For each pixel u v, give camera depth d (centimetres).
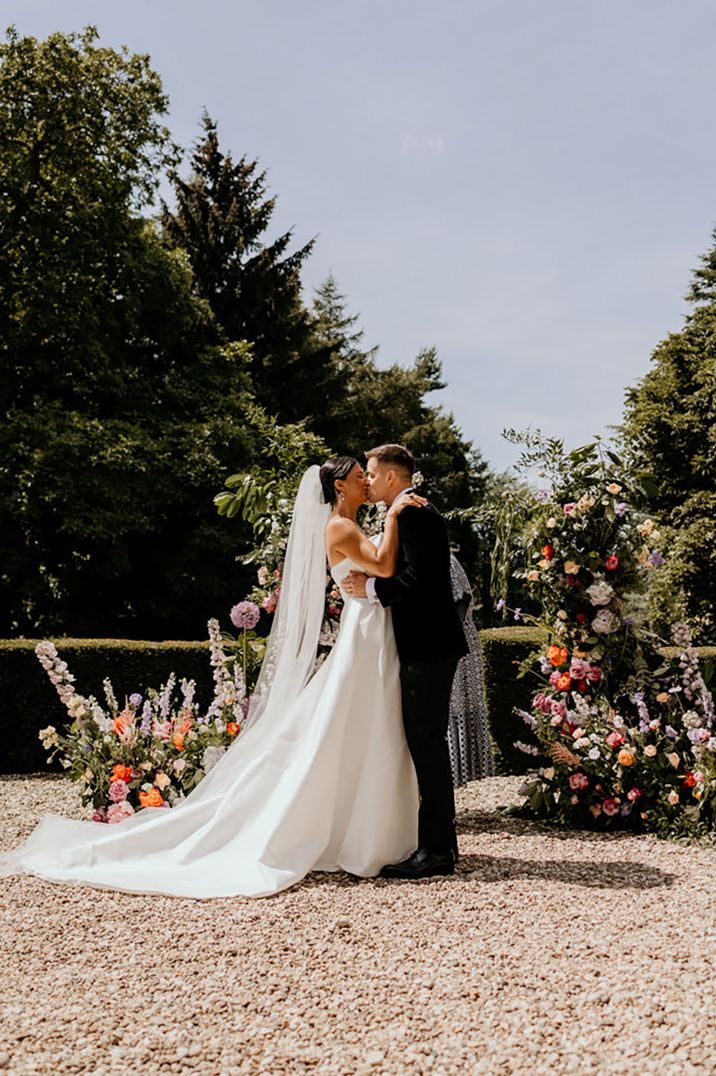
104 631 1847
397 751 444
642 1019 261
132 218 1869
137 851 449
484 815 582
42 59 1716
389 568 450
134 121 1805
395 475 473
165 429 1745
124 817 507
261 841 431
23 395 1717
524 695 760
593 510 561
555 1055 241
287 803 432
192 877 418
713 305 2388
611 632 552
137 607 1873
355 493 480
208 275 2364
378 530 581
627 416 2202
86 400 1742
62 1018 270
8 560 1616
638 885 407
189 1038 257
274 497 630
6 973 311
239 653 611
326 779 437
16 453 1562
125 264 1781
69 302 1677
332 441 2433
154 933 351
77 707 547
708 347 2145
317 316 3650
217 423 1789
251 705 542
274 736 466
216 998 285
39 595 1678
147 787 520
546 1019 264
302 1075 236
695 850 477
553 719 554
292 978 302
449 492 3109
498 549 590
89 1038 256
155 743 541
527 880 417
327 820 437
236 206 2438
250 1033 260
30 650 840
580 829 540
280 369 2395
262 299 2377
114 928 358
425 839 435
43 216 1686
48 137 1733
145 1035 259
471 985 291
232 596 1856
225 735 548
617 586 562
